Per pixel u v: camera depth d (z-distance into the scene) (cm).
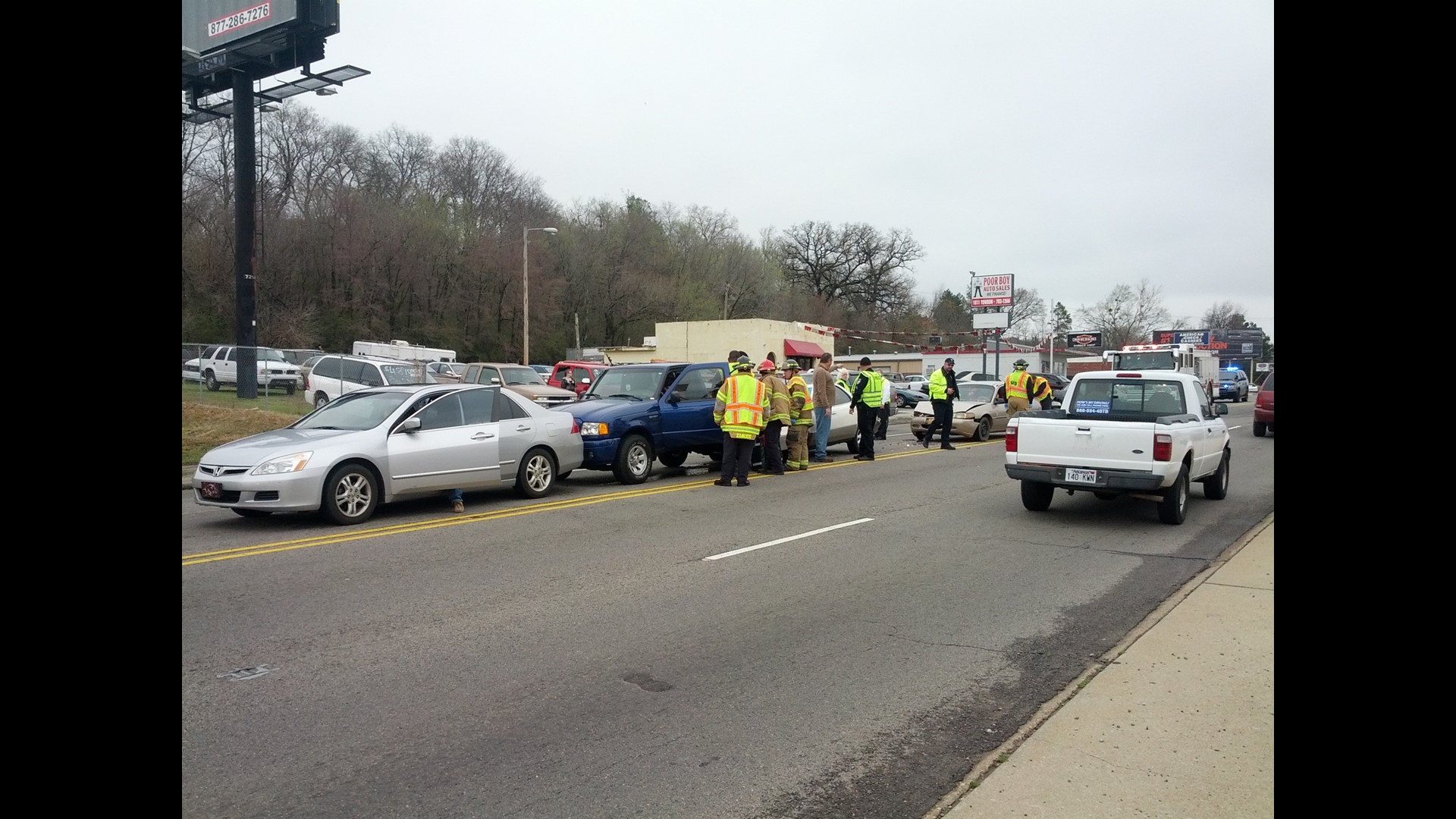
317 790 369
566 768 393
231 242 4769
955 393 1856
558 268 6644
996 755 398
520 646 555
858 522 995
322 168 5853
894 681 501
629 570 760
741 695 479
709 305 7350
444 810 355
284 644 552
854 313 9444
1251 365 6725
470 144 6675
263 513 968
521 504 1105
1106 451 959
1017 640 575
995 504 1136
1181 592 667
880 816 356
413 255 5703
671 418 1357
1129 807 346
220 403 2105
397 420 1005
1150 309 8794
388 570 750
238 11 3039
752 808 361
